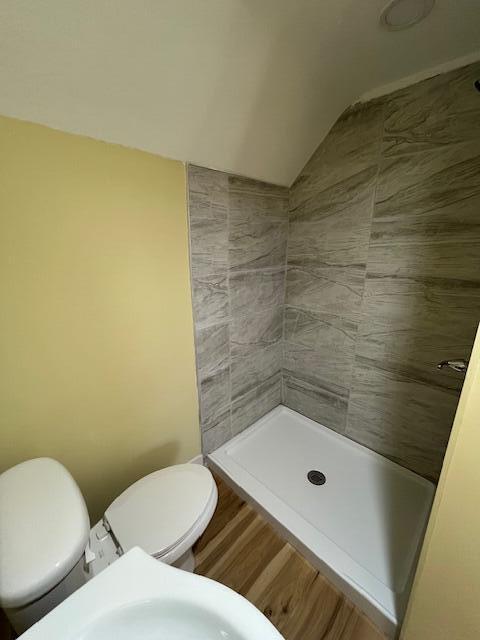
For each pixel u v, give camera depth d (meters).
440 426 1.25
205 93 0.83
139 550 0.54
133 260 0.98
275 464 1.49
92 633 0.44
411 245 1.14
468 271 1.04
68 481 0.71
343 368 1.52
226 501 1.33
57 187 0.77
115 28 0.60
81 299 0.88
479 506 0.56
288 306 1.67
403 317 1.23
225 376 1.46
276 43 0.77
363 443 1.55
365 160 1.18
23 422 0.84
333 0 0.69
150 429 1.19
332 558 1.03
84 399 0.96
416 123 1.03
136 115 0.80
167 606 0.47
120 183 0.89
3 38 0.54
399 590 0.93
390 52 0.89
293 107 1.04
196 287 1.20
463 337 1.10
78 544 0.58
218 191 1.16
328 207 1.35
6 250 0.73
